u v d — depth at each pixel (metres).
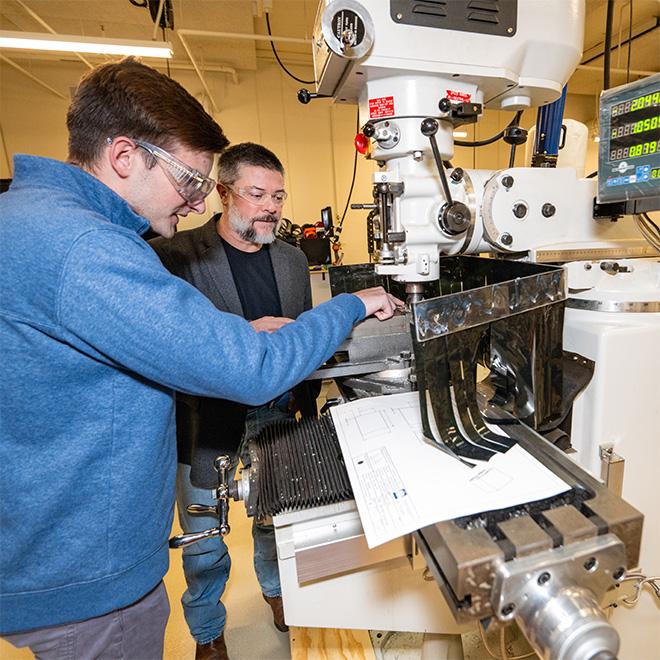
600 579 0.43
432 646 0.95
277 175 1.33
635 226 0.92
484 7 0.69
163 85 0.64
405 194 0.77
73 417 0.60
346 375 0.92
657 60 4.27
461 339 0.59
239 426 1.22
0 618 0.64
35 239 0.53
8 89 3.81
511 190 0.79
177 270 1.30
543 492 0.49
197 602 1.26
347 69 0.71
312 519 0.60
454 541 0.42
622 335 0.69
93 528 0.64
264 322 1.11
